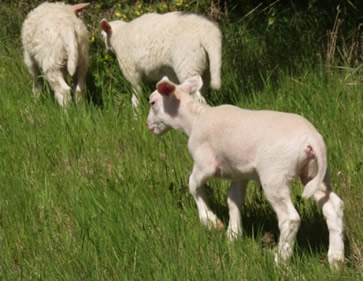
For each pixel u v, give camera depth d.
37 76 12.52
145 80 12.24
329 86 11.78
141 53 11.70
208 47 10.84
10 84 12.95
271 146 7.40
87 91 12.77
